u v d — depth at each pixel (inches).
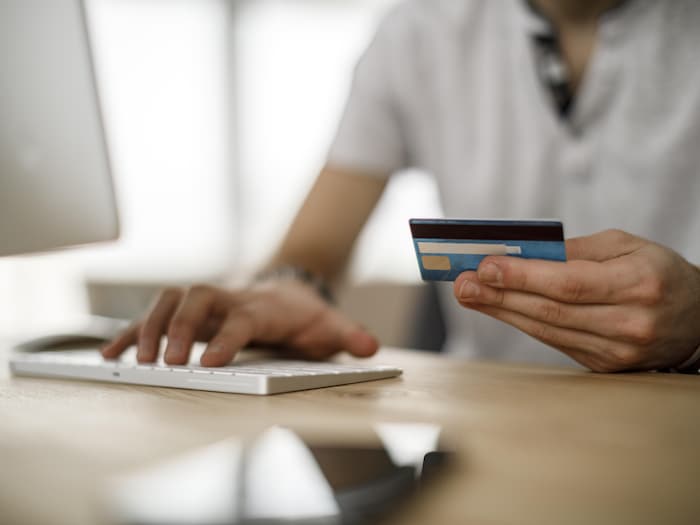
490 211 53.9
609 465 11.0
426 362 32.6
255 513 7.4
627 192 49.8
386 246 162.2
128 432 13.9
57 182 29.5
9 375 26.9
